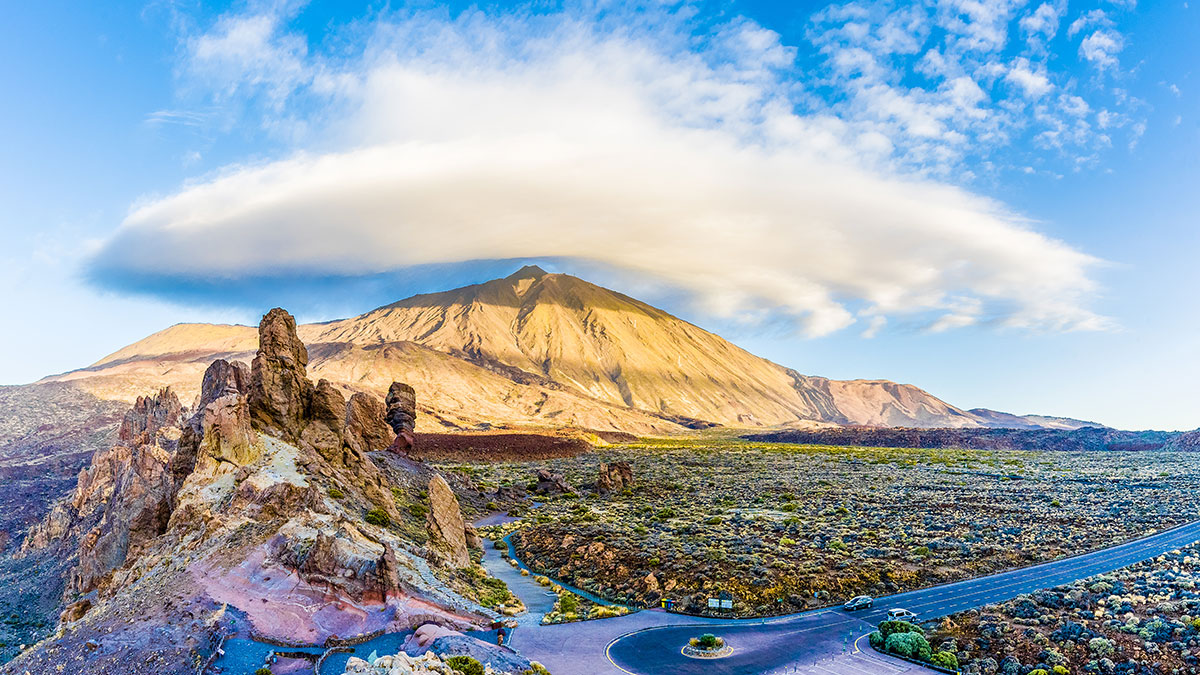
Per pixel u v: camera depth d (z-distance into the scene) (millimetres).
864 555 93500
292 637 56688
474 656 56344
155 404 183750
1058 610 71375
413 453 159250
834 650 64062
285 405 105750
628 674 57812
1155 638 62562
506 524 131375
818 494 155250
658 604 79375
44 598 109250
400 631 59969
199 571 65000
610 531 111188
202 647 53750
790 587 81000
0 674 55594
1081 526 112812
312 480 92688
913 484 168875
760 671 58938
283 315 114688
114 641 55469
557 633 68500
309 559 63469
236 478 83625
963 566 89938
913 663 61125
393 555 74812
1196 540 101125
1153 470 190875
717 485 180000
